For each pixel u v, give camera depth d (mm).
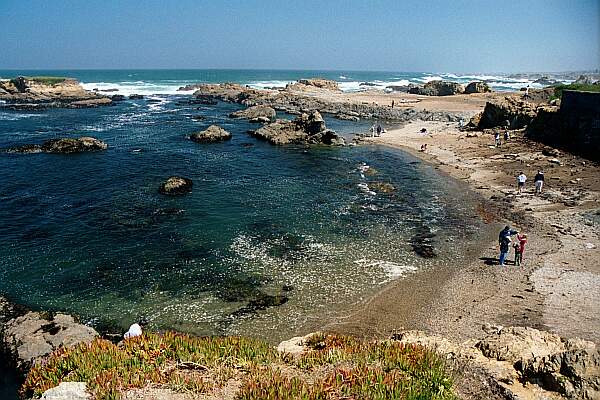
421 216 29344
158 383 9375
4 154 43625
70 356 10375
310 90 120688
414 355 10641
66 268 21344
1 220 27000
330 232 26281
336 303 18484
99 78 192250
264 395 8609
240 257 22719
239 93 109562
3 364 14695
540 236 25406
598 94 42062
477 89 115125
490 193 34219
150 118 73812
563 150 44312
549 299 18547
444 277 20797
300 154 49531
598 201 30844
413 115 81000
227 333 16391
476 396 9445
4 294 18984
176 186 33594
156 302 18516
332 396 8875
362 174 40906
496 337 12312
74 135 55531
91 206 29906
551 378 9398
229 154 48219
